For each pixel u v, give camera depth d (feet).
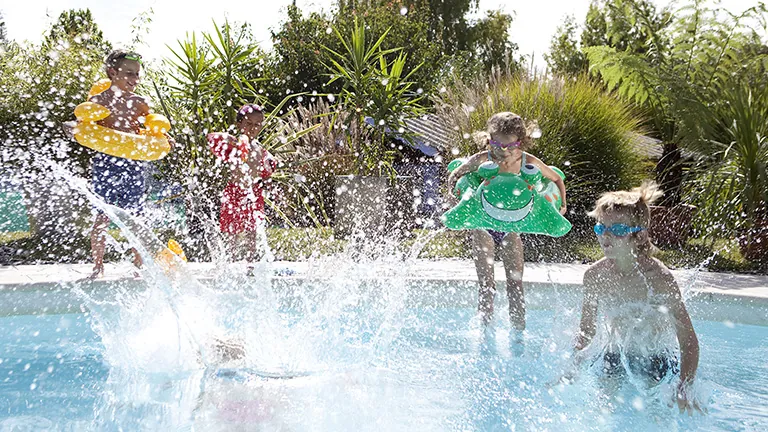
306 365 10.11
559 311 15.75
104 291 17.03
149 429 7.99
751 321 16.29
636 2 38.17
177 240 25.36
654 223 28.78
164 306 12.21
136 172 17.95
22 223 28.32
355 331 13.32
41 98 30.55
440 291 17.97
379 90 33.65
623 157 36.14
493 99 33.94
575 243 29.22
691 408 9.08
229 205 20.02
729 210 26.27
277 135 32.01
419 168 39.17
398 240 28.66
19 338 13.09
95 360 11.35
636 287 9.97
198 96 30.40
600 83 39.47
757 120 26.68
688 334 9.65
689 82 33.96
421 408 8.84
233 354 10.15
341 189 28.35
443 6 120.78
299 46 77.30
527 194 13.62
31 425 8.31
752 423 8.61
